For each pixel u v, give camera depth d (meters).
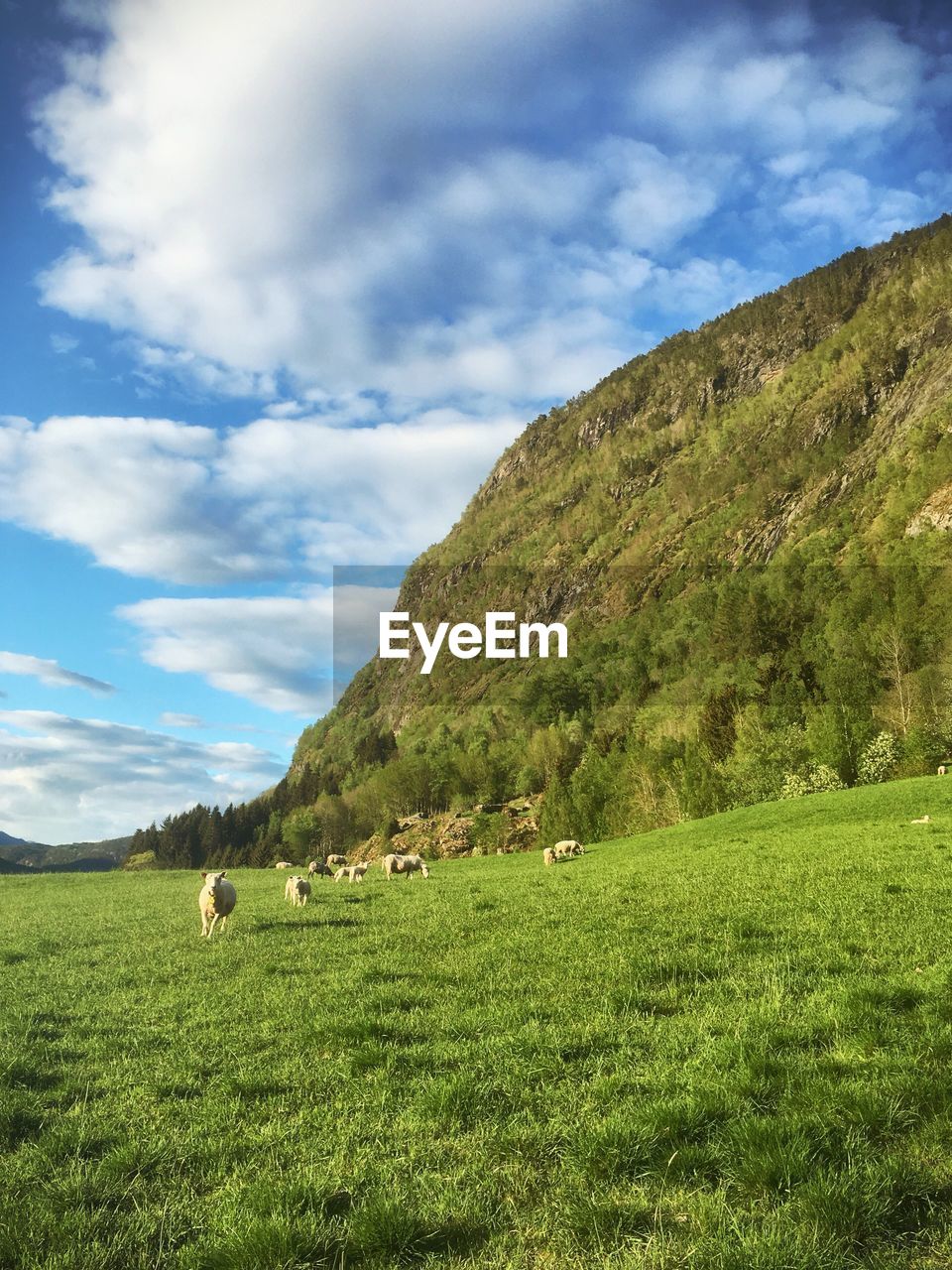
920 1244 4.96
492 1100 7.44
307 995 12.32
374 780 173.62
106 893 41.91
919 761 79.56
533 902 21.98
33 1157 6.75
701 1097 6.95
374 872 57.88
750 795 82.69
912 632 125.25
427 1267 5.02
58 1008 12.53
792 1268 4.67
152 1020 11.46
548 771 141.62
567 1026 9.57
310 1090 8.12
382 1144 6.73
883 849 26.47
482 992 11.68
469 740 180.00
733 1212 5.34
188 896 35.84
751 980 11.03
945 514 177.62
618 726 151.38
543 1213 5.55
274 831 194.88
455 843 135.38
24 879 58.03
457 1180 6.02
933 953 11.57
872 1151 5.93
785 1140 6.12
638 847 54.12
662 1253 4.96
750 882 21.28
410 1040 9.59
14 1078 8.82
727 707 110.62
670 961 12.31
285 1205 5.70
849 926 14.05
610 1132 6.36
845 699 107.38
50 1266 5.09
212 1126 7.30
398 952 15.68
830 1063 7.63
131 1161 6.55
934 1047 7.75
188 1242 5.42
